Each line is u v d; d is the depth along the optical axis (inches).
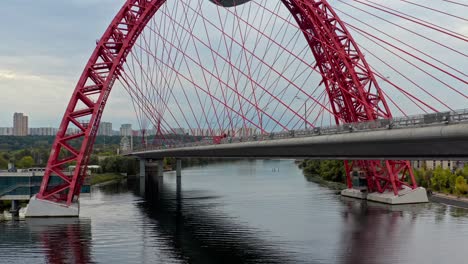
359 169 4439.0
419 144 1989.4
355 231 2795.3
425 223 3014.3
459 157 1926.7
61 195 3595.0
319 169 7682.1
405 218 3216.0
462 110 1759.4
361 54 3939.5
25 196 3585.1
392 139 2068.2
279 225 3038.9
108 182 6993.1
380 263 2089.1
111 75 3496.6
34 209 3344.0
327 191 5054.1
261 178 7185.0
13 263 2165.4
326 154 2758.4
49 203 3363.7
